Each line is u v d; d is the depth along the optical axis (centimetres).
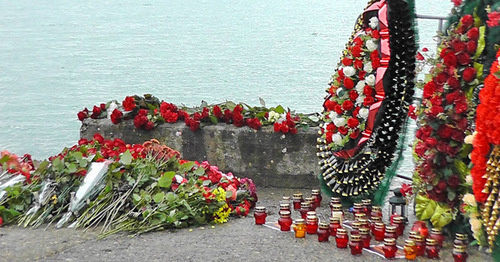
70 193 585
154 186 576
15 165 618
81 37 2162
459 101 497
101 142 665
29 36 2227
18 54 1809
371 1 589
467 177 477
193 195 566
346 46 609
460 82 499
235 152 704
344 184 610
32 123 1103
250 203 621
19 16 3070
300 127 690
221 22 2484
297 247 506
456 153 503
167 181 575
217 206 570
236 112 709
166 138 724
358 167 591
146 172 587
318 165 684
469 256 489
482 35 490
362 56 580
